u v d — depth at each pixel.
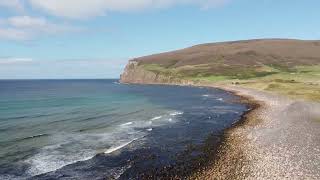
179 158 30.03
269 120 47.44
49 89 161.12
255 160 27.31
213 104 78.62
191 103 82.19
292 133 37.31
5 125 46.62
